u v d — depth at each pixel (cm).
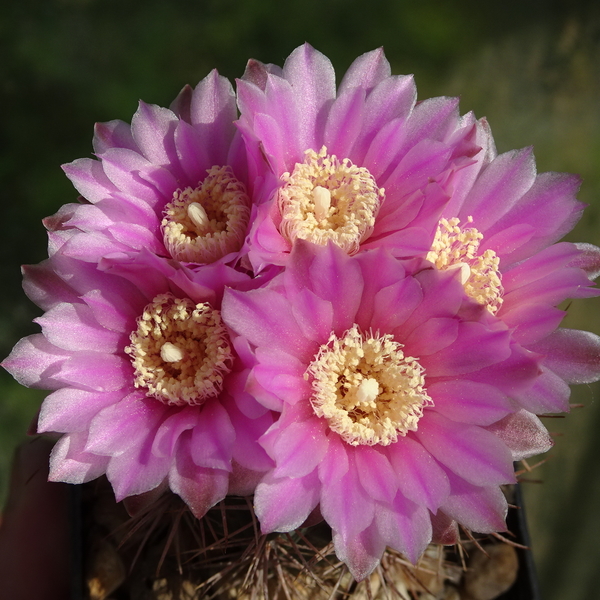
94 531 12
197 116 10
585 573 19
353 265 8
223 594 11
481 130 10
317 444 8
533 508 19
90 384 9
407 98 9
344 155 9
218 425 8
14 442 19
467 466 8
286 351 9
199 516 8
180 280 9
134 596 11
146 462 9
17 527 13
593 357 9
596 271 10
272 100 9
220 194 9
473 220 10
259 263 8
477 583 12
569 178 10
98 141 10
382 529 8
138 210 9
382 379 9
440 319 8
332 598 11
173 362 9
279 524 8
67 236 9
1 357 19
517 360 8
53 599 13
